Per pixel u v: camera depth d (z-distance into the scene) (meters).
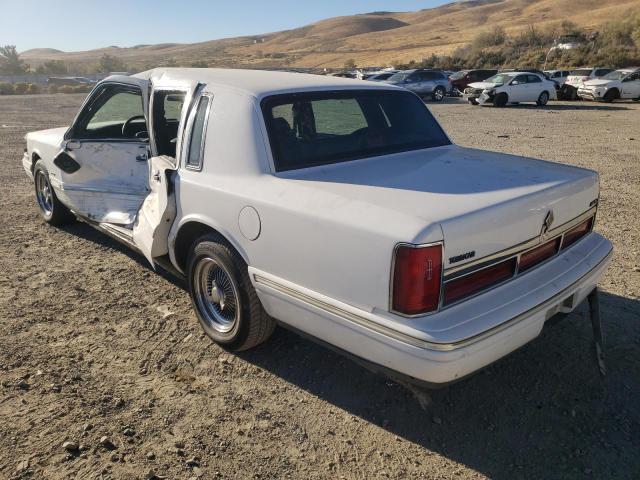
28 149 6.48
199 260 3.69
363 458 2.79
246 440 2.90
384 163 3.52
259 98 3.43
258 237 3.15
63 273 5.02
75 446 2.80
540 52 56.88
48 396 3.21
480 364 2.60
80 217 5.53
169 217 3.83
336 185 3.03
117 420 3.02
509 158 3.77
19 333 3.92
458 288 2.62
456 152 3.93
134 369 3.52
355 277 2.67
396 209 2.63
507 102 25.69
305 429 3.00
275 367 3.56
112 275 4.98
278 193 3.07
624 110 23.80
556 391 3.31
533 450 2.85
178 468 2.69
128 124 5.05
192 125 3.75
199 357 3.66
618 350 3.71
